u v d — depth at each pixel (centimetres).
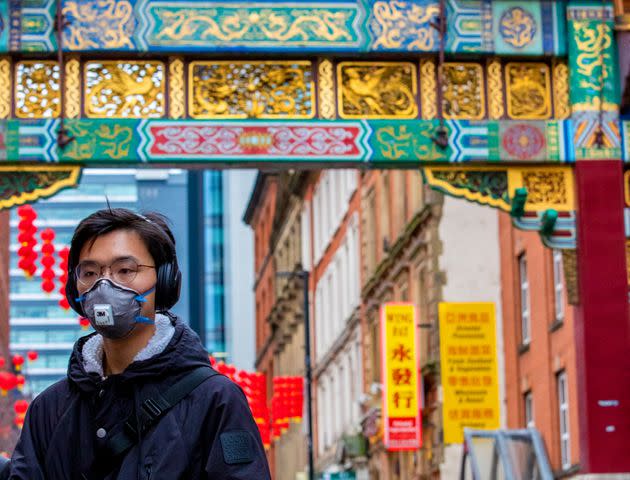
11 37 1828
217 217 9919
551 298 2767
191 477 519
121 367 537
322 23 1866
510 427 3098
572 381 2619
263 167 1869
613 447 1870
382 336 3256
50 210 5438
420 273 3525
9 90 1836
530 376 2945
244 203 9931
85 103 1838
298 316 6069
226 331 9950
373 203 4359
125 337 532
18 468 533
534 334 2902
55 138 1819
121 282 530
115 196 5647
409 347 3253
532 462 2166
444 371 2844
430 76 1888
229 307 9962
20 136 1819
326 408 5369
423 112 1878
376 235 4312
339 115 1867
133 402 525
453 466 3216
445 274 3241
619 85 1917
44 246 2155
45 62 1848
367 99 1875
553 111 1911
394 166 1881
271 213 7075
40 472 532
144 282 532
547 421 2809
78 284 536
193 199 9825
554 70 1919
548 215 1870
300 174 5831
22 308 4991
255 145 1842
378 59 1886
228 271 9950
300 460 5981
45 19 1838
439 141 1864
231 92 1856
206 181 9869
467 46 1884
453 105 1898
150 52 1839
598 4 1925
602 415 1877
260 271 7594
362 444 4478
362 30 1867
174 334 530
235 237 9944
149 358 523
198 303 9912
